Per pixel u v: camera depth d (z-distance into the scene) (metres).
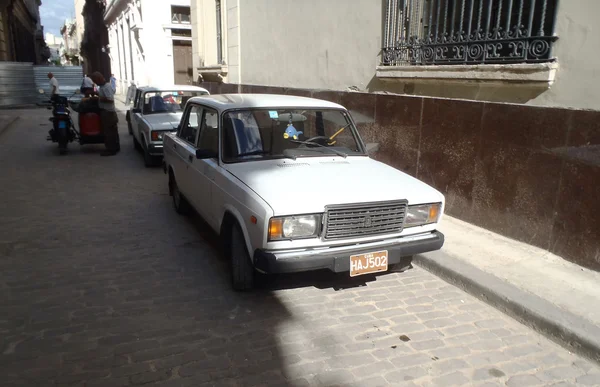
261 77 10.82
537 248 4.87
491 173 5.29
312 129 4.79
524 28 4.91
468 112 5.48
